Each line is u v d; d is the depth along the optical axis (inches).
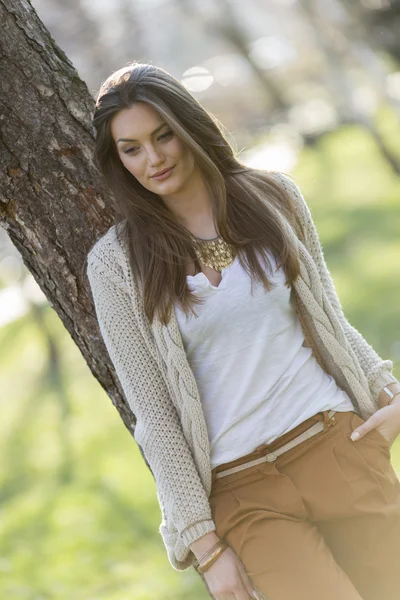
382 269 735.7
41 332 799.7
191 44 1314.0
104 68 1018.7
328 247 841.5
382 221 884.0
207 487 167.8
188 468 166.4
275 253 167.6
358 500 167.2
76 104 182.7
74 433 616.1
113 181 168.9
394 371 528.4
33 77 179.8
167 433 167.0
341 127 1232.2
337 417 170.2
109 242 169.3
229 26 1187.9
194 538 165.0
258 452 165.5
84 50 1018.7
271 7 1152.2
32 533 471.5
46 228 182.2
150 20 1126.4
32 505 511.2
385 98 932.6
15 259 797.9
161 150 163.3
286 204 175.8
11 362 786.2
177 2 1141.1
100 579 397.1
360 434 170.4
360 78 1043.3
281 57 1301.7
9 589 406.0
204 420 165.8
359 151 1156.5
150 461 169.6
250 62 1227.2
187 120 164.2
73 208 181.6
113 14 1071.0
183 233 166.4
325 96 1296.8
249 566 164.1
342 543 171.3
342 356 176.2
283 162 1179.9
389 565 170.4
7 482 567.2
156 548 418.0
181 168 164.9
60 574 409.7
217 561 165.3
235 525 165.3
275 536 162.7
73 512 482.6
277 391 166.9
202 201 169.8
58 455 584.7
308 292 171.8
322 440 168.2
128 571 399.2
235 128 1282.0
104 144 166.2
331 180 1071.0
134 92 161.2
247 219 168.4
